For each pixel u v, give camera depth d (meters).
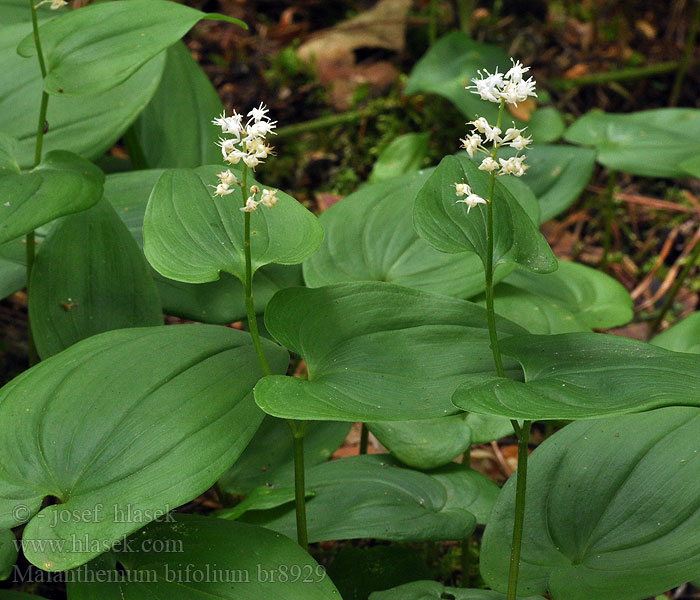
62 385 0.55
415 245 0.67
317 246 0.55
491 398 0.50
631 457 0.57
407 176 0.69
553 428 0.70
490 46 0.99
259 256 0.54
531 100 0.93
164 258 0.54
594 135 0.84
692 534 0.55
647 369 0.51
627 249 0.99
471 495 0.60
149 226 0.54
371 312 0.56
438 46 0.98
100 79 0.58
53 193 0.57
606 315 0.72
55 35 0.59
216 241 0.55
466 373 0.54
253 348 0.57
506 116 0.90
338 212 0.68
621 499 0.56
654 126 0.84
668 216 1.01
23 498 0.52
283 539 0.54
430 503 0.60
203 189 0.56
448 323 0.56
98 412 0.54
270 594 0.53
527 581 0.55
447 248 0.53
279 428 0.63
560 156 0.82
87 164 0.60
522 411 0.50
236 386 0.55
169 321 0.81
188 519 0.55
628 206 1.03
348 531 0.58
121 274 0.63
